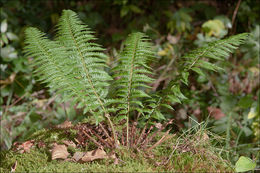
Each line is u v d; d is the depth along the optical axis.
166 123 2.07
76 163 1.82
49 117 3.34
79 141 2.10
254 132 2.82
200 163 1.78
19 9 4.70
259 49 3.46
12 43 4.14
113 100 1.87
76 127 2.17
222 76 3.66
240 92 3.61
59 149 1.96
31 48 1.90
